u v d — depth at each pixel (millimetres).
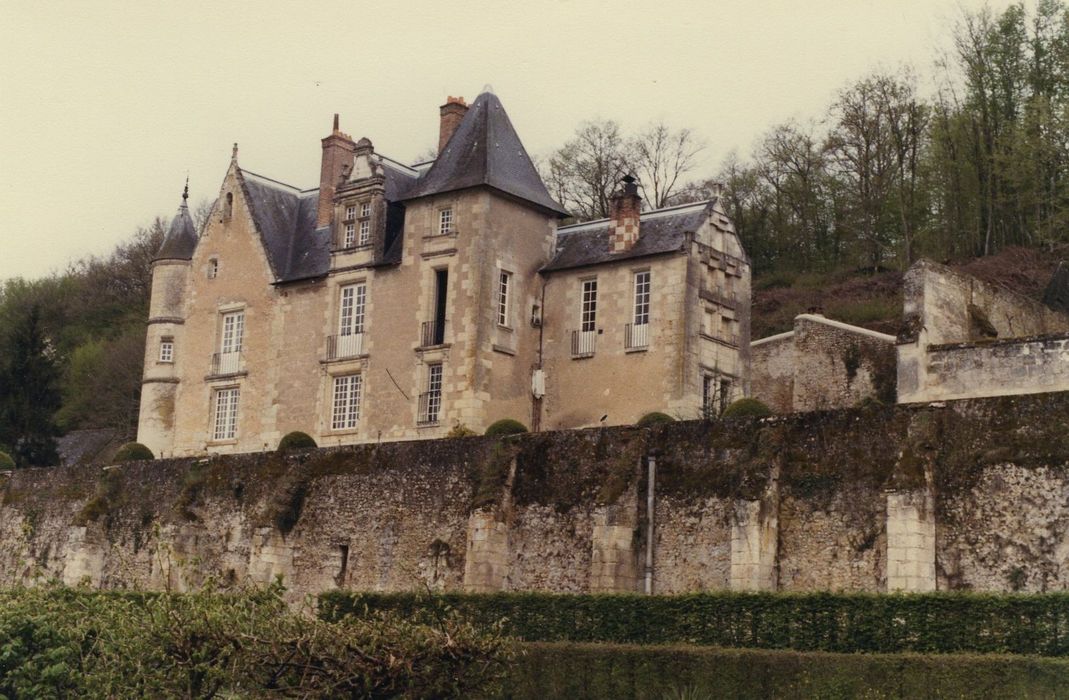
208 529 45406
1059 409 29844
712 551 34031
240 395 53156
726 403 45062
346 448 42562
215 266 55031
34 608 25500
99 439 74250
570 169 77812
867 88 71438
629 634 31328
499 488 38000
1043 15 68500
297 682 23438
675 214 47281
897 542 30578
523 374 47750
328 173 54125
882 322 58500
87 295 90125
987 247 64938
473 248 46969
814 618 28875
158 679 23375
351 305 50406
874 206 70438
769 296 67000
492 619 33156
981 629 26797
